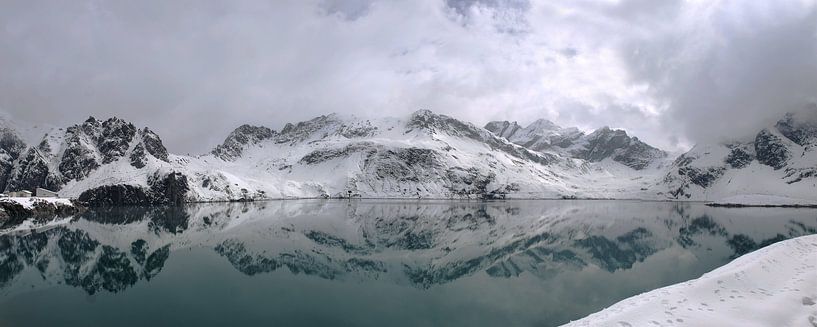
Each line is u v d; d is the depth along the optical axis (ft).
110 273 188.85
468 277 190.60
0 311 132.98
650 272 194.08
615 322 92.89
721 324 89.45
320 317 132.05
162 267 202.08
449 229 382.83
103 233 316.60
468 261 228.63
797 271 129.80
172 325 122.11
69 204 531.09
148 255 231.30
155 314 131.85
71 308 137.18
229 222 420.36
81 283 169.89
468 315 134.51
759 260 137.08
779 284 116.98
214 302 145.59
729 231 351.87
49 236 291.58
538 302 148.87
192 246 262.88
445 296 157.89
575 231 363.15
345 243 292.61
